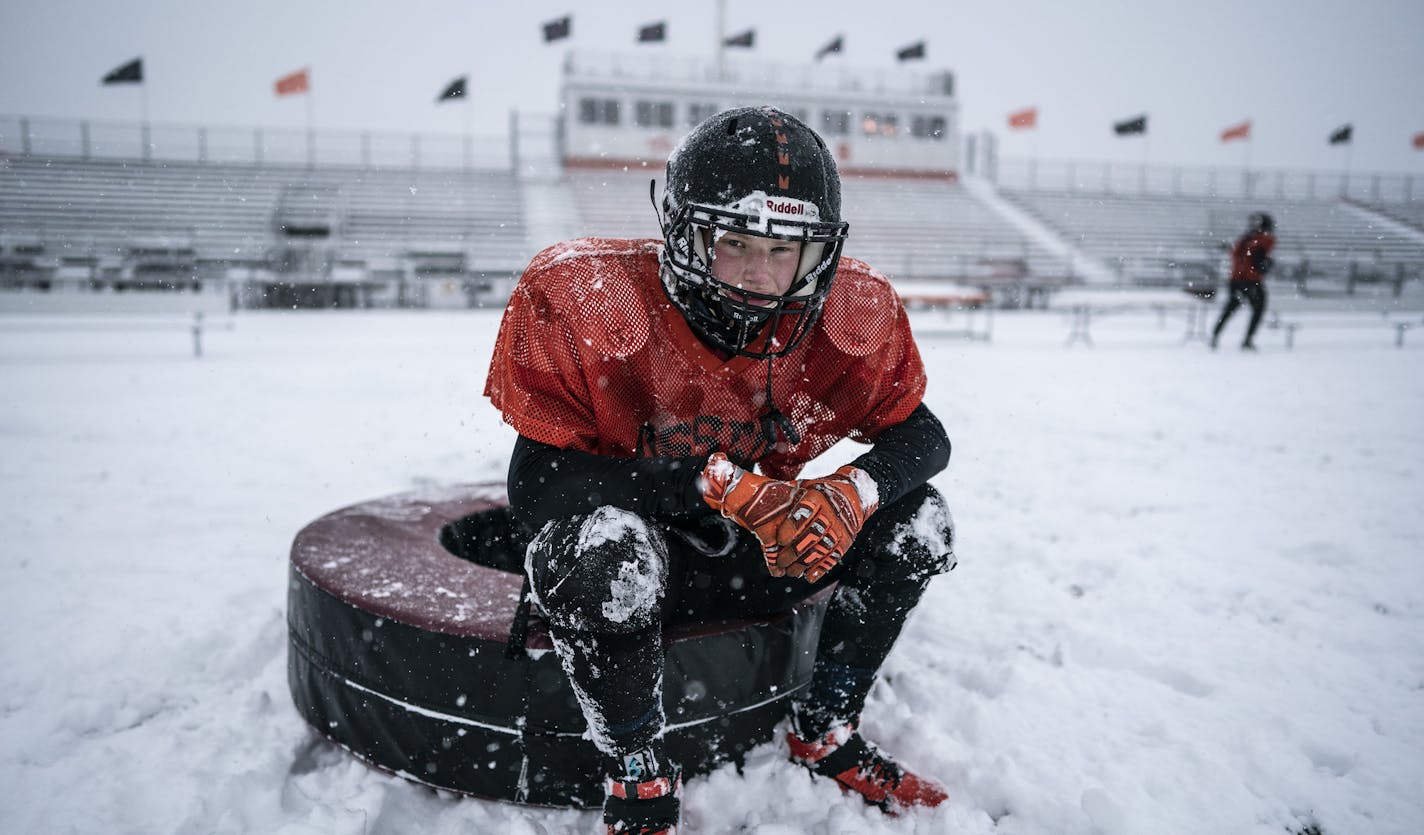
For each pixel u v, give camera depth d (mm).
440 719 1750
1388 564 3273
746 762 1893
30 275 18500
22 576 3057
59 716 2090
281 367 8906
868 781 1795
